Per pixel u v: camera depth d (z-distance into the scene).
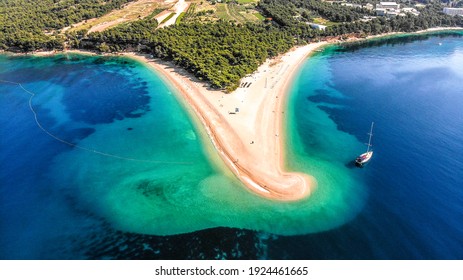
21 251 75.38
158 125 126.44
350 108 136.25
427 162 100.88
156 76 173.62
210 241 76.12
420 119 125.75
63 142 116.12
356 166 100.44
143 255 73.12
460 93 148.62
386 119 126.69
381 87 157.00
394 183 93.12
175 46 189.00
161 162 104.94
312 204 86.38
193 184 94.81
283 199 88.25
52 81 170.38
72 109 140.12
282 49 199.25
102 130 123.50
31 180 98.00
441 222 80.31
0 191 93.81
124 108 140.62
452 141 110.75
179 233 78.75
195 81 161.75
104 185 95.44
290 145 111.31
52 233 80.06
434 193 89.19
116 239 77.75
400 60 196.00
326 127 122.31
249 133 117.44
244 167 100.75
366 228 79.06
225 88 150.75
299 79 167.12
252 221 81.62
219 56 171.75
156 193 91.81
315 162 102.62
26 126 126.81
